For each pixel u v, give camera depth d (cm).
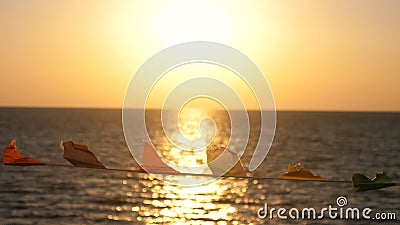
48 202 3775
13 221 3206
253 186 4416
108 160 6575
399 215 3167
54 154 7131
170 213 3478
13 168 5366
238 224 3125
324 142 9788
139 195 4094
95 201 3831
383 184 386
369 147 8631
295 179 390
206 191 4256
